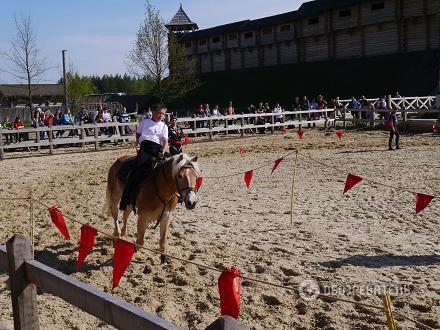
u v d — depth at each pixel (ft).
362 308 19.95
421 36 150.20
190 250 28.43
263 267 24.85
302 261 25.85
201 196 43.91
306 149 74.08
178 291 22.45
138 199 25.62
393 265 24.95
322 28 178.09
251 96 180.75
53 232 32.45
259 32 202.18
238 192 45.03
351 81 155.63
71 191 48.49
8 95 236.43
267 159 66.28
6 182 54.70
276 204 39.68
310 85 166.50
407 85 138.62
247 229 32.65
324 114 112.37
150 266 25.27
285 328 18.70
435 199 38.81
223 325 8.34
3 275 25.36
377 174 50.90
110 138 86.48
